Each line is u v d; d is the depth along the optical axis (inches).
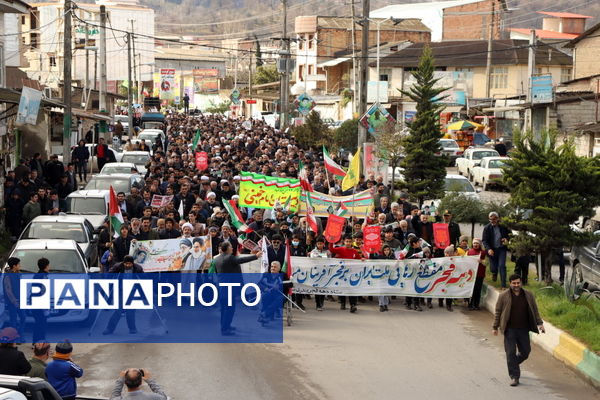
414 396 490.9
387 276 733.9
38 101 1019.3
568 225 725.3
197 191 1014.4
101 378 508.4
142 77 5920.3
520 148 743.1
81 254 667.4
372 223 811.4
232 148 1662.2
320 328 660.1
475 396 494.0
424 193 1168.8
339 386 506.3
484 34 3809.1
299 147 1966.0
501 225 757.3
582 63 2023.9
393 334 645.9
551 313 649.0
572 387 516.7
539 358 586.9
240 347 592.4
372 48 3179.1
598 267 657.0
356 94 2412.6
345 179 983.6
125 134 2498.8
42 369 393.1
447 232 782.5
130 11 5821.9
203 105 5610.2
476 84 2874.0
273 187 888.9
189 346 590.9
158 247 704.4
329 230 751.1
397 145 1263.5
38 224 784.3
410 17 3973.9
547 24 3991.1
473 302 746.2
